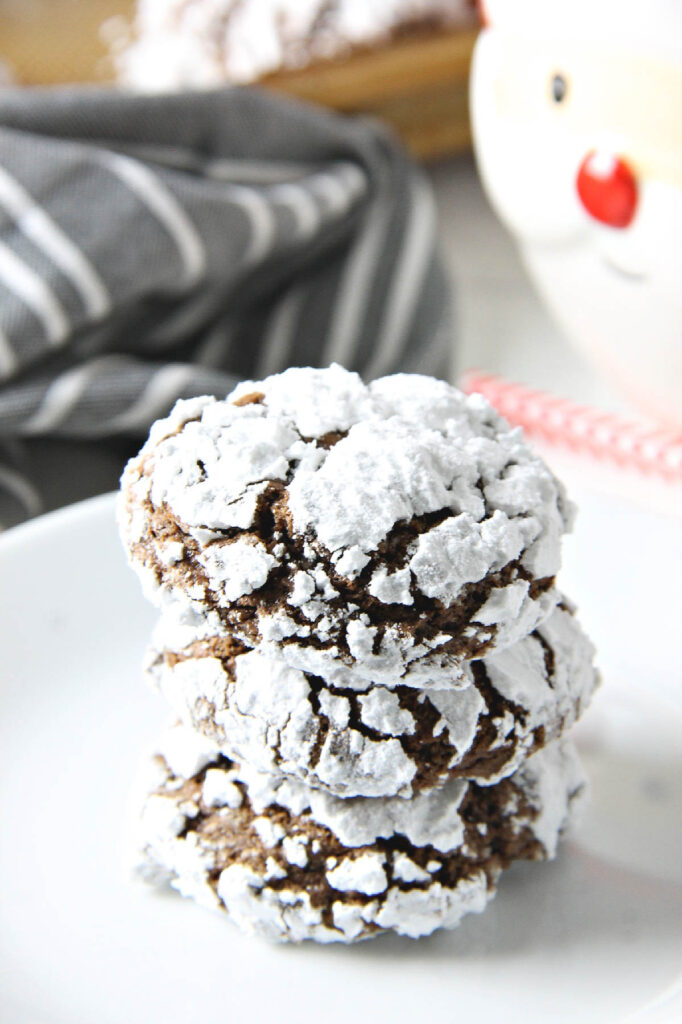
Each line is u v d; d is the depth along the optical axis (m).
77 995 0.25
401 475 0.24
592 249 0.31
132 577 0.31
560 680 0.25
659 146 0.29
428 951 0.25
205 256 0.38
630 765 0.28
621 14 0.28
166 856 0.26
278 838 0.25
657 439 0.33
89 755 0.29
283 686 0.24
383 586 0.23
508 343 0.42
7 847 0.27
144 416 0.36
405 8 0.45
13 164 0.38
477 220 0.50
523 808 0.26
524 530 0.24
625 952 0.25
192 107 0.40
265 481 0.24
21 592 0.31
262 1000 0.25
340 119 0.42
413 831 0.25
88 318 0.37
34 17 0.48
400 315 0.40
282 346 0.40
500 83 0.31
